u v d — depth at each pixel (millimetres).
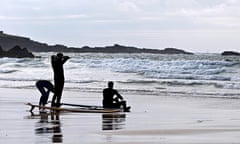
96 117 24375
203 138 16375
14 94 40812
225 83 48844
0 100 34688
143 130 18750
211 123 21422
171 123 21484
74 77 64438
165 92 42781
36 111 27156
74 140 16000
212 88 46625
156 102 34156
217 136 16922
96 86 50312
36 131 18531
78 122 21906
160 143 15234
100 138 16469
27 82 57812
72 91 44406
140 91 43875
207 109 29062
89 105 31141
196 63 74125
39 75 70062
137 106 31172
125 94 41219
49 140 16031
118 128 19500
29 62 108750
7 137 16797
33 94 40719
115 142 15477
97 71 73750
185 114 26094
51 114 25625
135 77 63281
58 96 27344
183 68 71062
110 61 94562
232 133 17812
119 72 70812
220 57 159750
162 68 72188
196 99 36281
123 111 27750
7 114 25453
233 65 70625
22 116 24516
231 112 27188
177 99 36500
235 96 38531
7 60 115875
